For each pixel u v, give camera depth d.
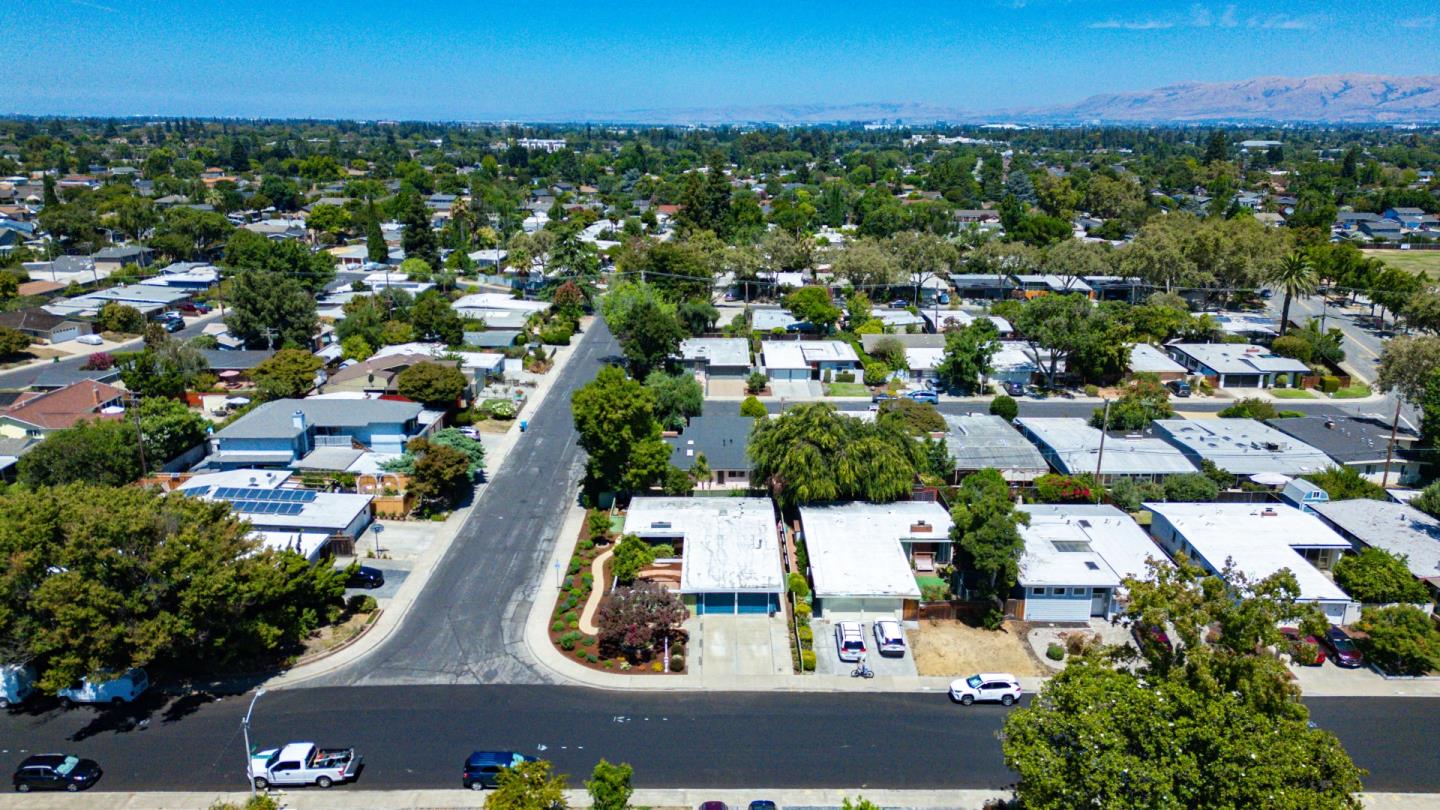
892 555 55.22
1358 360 109.62
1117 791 29.14
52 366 95.88
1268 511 61.50
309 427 73.00
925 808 37.59
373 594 54.31
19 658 41.03
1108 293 143.50
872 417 80.81
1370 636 47.47
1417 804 37.91
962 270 152.50
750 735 42.22
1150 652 35.03
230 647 44.56
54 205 178.50
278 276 106.50
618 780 33.09
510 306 129.50
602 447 63.62
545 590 55.19
